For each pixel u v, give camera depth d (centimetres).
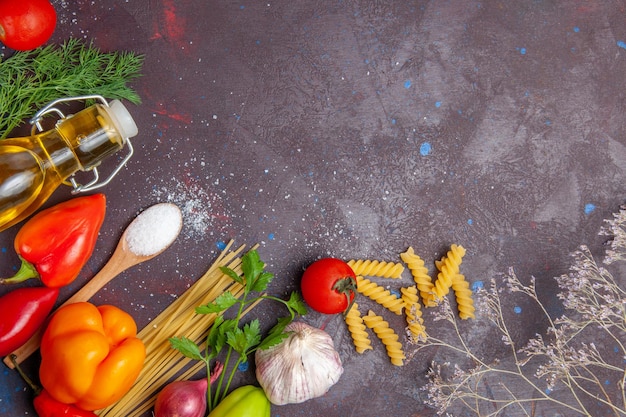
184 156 48
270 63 48
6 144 40
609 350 51
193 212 48
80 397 43
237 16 48
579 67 51
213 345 46
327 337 47
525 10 51
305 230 49
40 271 43
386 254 50
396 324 50
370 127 49
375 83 49
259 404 46
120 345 43
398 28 50
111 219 47
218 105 48
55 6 46
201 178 48
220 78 48
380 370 49
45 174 41
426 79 50
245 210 48
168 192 47
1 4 41
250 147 48
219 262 47
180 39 47
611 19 52
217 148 48
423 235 50
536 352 47
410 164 50
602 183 51
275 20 48
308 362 46
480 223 50
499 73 51
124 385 43
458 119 50
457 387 47
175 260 47
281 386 46
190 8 47
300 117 49
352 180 49
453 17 50
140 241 46
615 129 52
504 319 51
